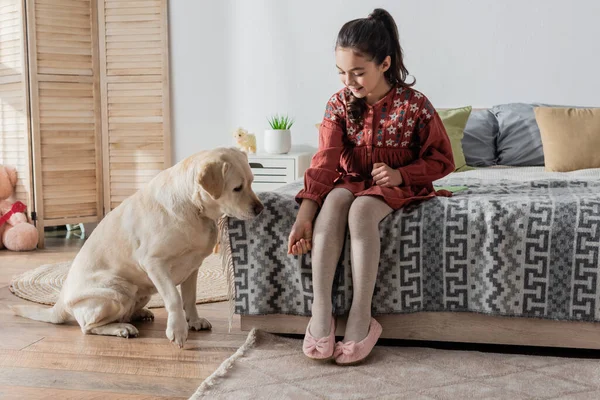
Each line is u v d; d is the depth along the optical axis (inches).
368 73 75.5
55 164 156.9
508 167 133.9
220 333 85.4
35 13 151.9
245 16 161.3
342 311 77.3
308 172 79.7
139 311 91.6
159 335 84.8
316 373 68.8
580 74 144.4
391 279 76.9
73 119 159.0
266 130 151.9
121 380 69.1
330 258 74.2
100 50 162.4
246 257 80.1
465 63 149.9
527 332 75.2
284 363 71.9
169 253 80.7
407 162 82.0
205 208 79.1
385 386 65.0
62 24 156.0
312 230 77.1
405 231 76.2
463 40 149.5
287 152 152.6
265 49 161.2
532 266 73.4
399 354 74.7
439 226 75.6
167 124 163.6
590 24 142.6
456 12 149.0
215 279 118.1
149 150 164.2
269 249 79.7
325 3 156.3
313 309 73.9
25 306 93.0
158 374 70.7
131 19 161.8
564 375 67.6
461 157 131.4
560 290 73.0
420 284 76.7
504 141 135.9
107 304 83.2
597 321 72.4
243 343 81.0
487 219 74.2
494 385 65.0
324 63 158.1
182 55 165.0
